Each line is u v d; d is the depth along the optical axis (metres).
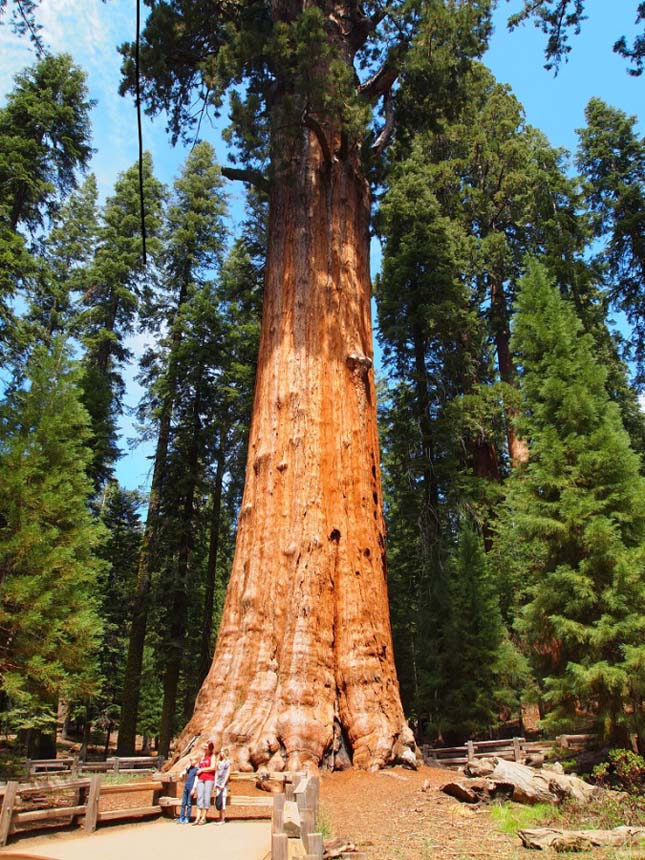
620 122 28.75
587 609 12.04
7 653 12.45
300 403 12.91
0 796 7.61
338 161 15.54
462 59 17.97
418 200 26.25
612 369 25.47
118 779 13.76
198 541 25.12
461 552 19.89
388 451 25.12
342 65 13.12
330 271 14.30
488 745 14.52
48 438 14.59
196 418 25.22
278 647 11.24
